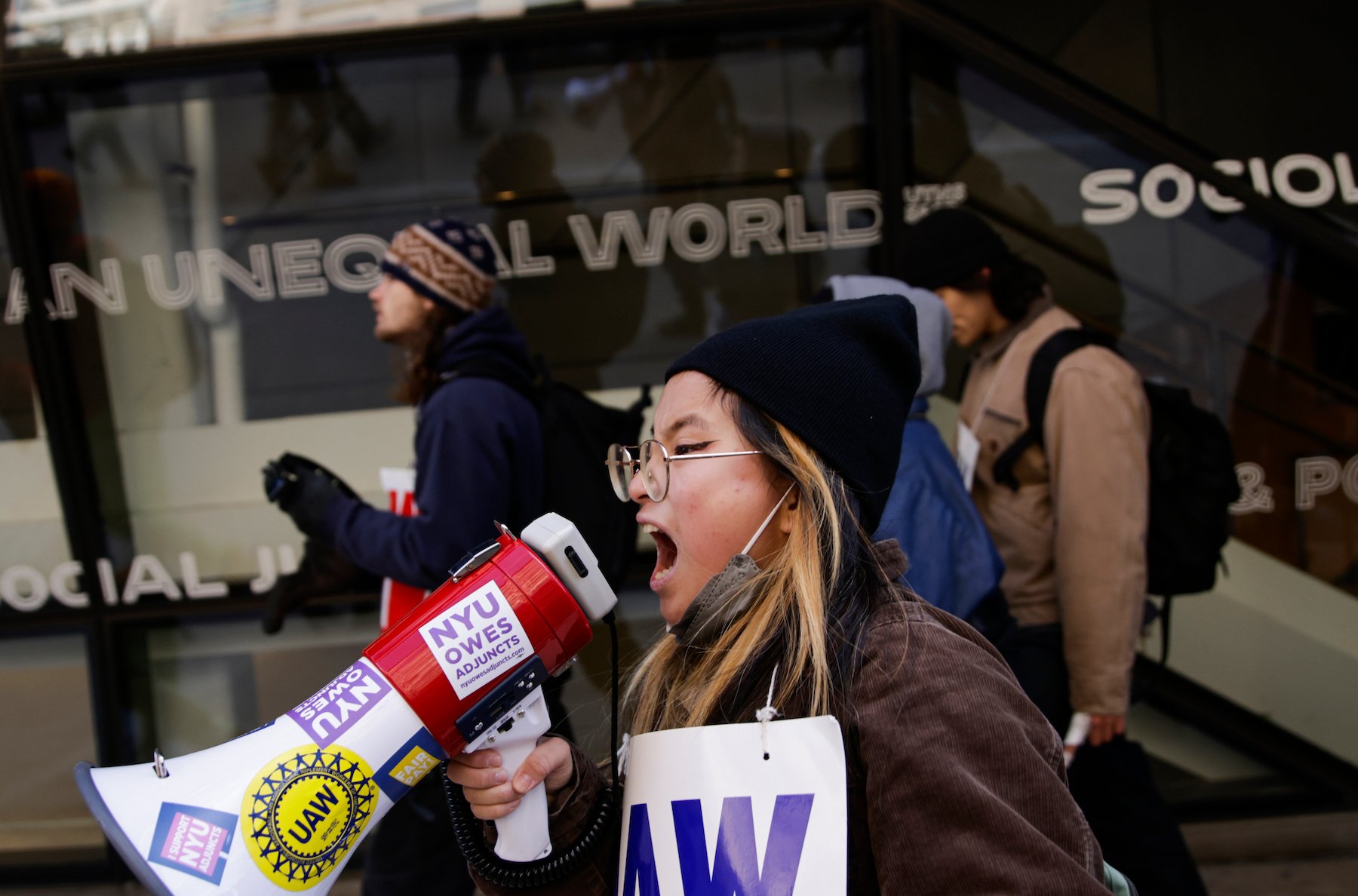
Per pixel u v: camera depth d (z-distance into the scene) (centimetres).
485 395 245
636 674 138
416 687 106
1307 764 344
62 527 335
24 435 333
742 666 111
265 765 102
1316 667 343
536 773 117
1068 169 330
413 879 252
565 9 323
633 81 328
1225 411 337
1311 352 334
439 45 324
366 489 337
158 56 321
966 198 331
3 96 319
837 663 107
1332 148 327
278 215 329
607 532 266
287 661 339
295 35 322
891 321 119
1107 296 334
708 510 115
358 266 331
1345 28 323
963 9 324
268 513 336
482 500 238
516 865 126
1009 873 90
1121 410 247
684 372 120
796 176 332
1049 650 259
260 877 98
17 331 330
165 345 332
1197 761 348
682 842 106
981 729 98
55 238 326
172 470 334
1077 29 325
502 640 109
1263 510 340
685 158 331
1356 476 338
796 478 113
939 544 198
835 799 101
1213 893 314
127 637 338
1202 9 324
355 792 104
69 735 340
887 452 116
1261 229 331
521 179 330
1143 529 247
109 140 324
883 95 326
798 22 326
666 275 335
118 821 97
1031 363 257
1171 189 330
